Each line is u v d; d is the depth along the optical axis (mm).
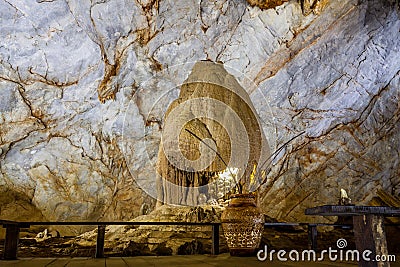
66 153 9305
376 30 8875
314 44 8852
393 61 9719
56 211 9656
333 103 10258
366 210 1605
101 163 9867
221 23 8180
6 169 8945
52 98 8156
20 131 8453
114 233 6430
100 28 7371
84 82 8102
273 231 7586
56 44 7145
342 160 11266
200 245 5066
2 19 6465
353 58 9375
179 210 7219
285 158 10875
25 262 3230
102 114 9070
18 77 7477
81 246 5594
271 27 8383
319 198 11242
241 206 3615
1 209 9078
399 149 11430
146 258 3781
